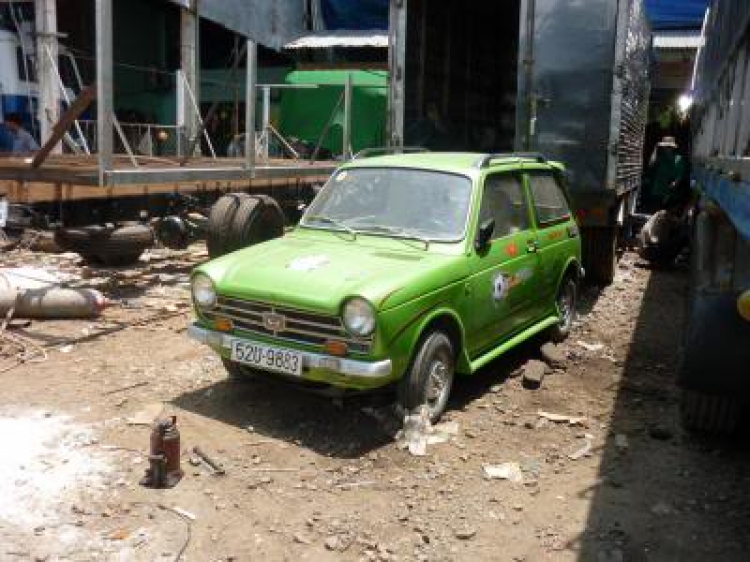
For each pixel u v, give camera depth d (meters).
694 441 5.09
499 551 3.77
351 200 5.97
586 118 8.64
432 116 11.09
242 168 8.80
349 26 19.42
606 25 8.43
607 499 4.30
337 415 5.24
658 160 14.33
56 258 9.79
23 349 6.36
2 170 7.05
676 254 11.27
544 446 4.96
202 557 3.62
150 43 18.22
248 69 8.88
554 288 6.86
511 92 13.98
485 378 6.22
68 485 4.19
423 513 4.09
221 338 5.05
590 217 8.98
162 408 5.26
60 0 15.11
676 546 3.85
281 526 3.91
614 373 6.48
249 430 4.98
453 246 5.37
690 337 4.31
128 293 8.47
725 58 4.70
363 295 4.50
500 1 12.56
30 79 13.06
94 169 7.04
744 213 3.35
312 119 17.03
